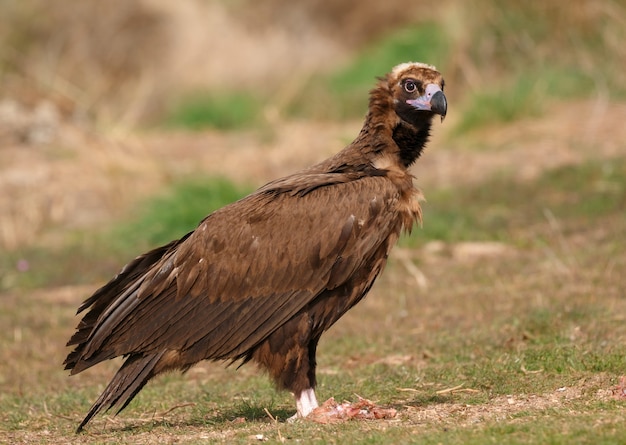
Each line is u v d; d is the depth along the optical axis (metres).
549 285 19.88
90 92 45.72
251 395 15.34
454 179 28.27
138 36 47.34
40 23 47.78
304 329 13.02
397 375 15.66
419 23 40.56
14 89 42.16
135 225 26.58
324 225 12.98
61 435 13.65
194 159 33.31
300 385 13.12
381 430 11.98
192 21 47.00
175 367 13.16
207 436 12.75
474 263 22.38
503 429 11.33
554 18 34.72
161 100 45.06
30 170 32.56
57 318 20.98
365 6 45.25
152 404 15.18
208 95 42.25
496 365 15.43
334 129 36.19
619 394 13.03
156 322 13.04
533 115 31.66
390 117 13.86
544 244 22.89
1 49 45.78
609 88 32.59
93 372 17.72
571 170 27.23
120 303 13.06
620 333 16.42
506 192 26.69
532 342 16.59
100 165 32.44
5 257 25.83
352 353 17.41
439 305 19.58
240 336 13.02
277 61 44.81
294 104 40.34
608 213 24.53
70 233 27.83
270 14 46.03
